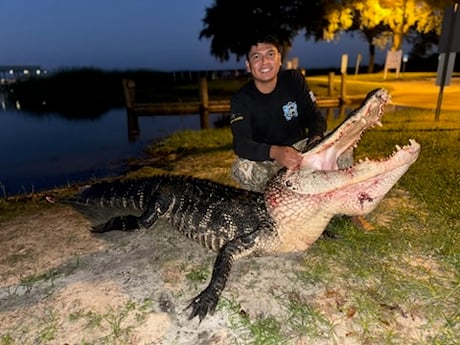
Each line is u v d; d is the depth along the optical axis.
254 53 3.17
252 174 3.75
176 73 28.38
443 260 3.01
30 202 4.82
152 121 13.71
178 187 3.57
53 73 27.41
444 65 8.37
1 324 2.51
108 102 20.62
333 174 2.55
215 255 3.25
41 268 3.15
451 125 8.02
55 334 2.41
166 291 2.78
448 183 4.46
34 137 11.33
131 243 3.51
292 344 2.28
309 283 2.81
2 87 27.91
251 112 3.41
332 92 15.95
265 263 3.07
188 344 2.30
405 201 4.13
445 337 2.29
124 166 7.55
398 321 2.43
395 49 25.64
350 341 2.29
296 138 3.65
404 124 8.41
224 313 2.55
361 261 3.05
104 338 2.36
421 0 23.34
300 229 2.82
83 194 4.57
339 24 25.14
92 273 3.04
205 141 8.58
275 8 23.48
